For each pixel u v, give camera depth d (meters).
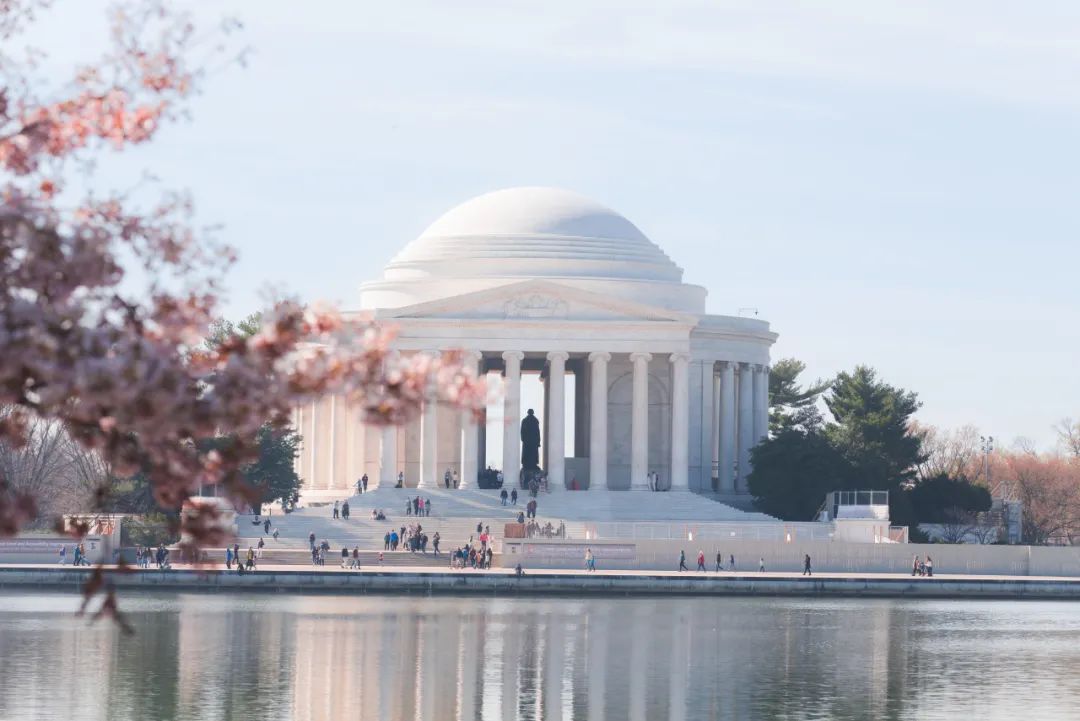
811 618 171.62
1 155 34.78
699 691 117.38
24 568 196.38
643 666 129.75
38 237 32.62
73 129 35.00
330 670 124.38
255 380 34.25
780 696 115.44
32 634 144.75
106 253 33.25
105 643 138.88
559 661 131.62
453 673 124.12
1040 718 107.31
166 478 35.94
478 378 36.03
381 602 184.00
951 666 132.62
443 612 171.00
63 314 32.81
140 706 106.75
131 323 34.00
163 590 194.62
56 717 102.25
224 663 127.31
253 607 174.00
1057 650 144.12
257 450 36.88
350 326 35.75
